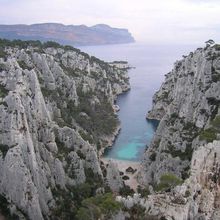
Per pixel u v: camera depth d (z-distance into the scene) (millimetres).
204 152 81562
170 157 112750
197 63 137375
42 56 157250
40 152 100062
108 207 70938
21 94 103375
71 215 93500
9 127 91125
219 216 68750
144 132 186125
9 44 185000
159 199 70188
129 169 135375
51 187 97250
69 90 172000
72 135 115688
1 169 89312
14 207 86375
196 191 72938
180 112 130625
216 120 103500
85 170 112000
